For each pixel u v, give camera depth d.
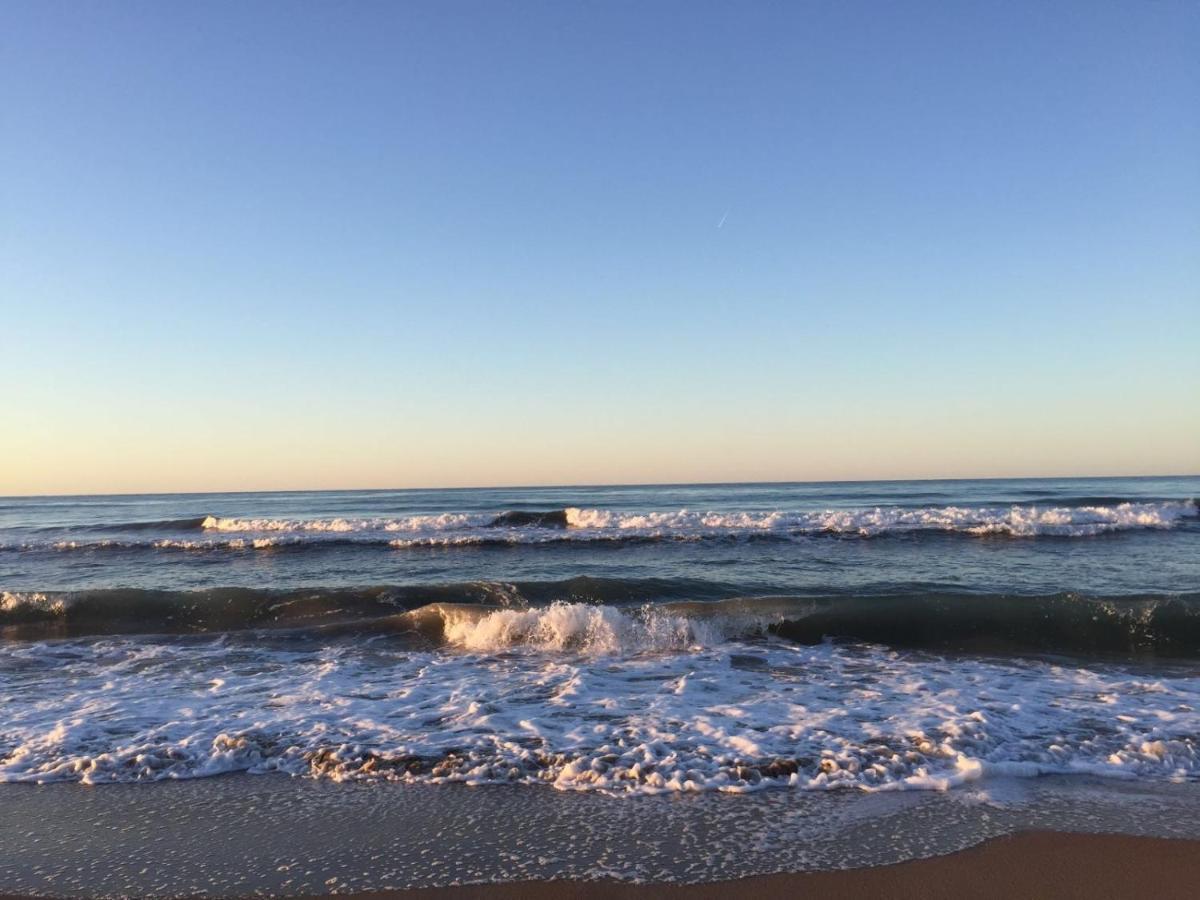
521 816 4.29
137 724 6.05
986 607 8.99
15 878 3.69
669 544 19.28
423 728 5.86
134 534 24.61
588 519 23.33
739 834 4.02
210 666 8.12
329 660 8.34
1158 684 6.88
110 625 10.60
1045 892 3.42
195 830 4.19
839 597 9.52
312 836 4.09
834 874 3.60
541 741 5.48
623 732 5.66
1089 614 8.75
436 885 3.55
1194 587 11.63
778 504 38.78
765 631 9.12
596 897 3.42
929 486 70.50
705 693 6.78
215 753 5.33
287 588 13.33
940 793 4.52
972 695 6.57
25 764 5.23
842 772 4.79
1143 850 3.78
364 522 24.48
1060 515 21.94
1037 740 5.35
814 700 6.49
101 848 3.99
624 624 9.01
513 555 18.09
